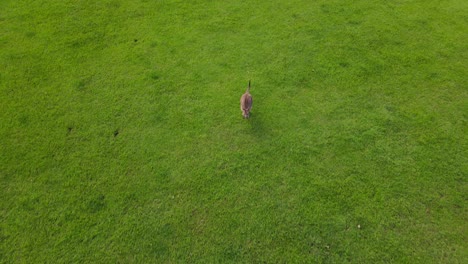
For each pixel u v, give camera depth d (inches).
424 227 235.1
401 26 392.2
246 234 230.8
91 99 312.7
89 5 414.9
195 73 337.4
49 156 270.2
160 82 328.5
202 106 307.9
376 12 411.8
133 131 289.1
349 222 236.7
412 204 246.2
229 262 218.8
